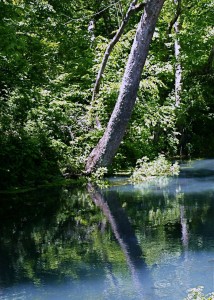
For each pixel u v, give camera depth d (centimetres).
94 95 1245
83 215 708
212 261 478
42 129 1120
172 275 443
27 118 1124
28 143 1029
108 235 589
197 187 914
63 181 1054
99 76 1222
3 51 970
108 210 736
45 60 1316
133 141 1316
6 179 998
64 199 850
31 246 554
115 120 1070
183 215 677
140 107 1338
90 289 418
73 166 1093
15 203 838
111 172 1141
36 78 1189
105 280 437
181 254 503
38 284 434
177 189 900
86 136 1167
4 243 572
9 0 1046
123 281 432
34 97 1116
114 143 1088
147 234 586
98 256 507
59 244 558
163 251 516
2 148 991
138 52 1031
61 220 683
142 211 716
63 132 1205
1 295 412
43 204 815
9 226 660
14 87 1084
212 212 688
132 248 530
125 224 641
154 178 1070
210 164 1324
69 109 1224
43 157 1082
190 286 414
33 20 1338
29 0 1322
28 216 721
